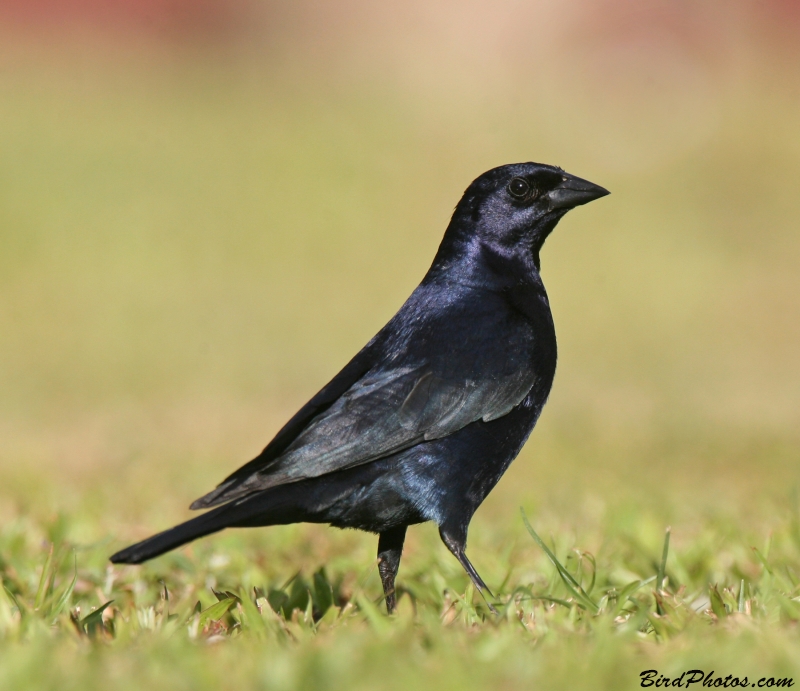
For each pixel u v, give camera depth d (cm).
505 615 525
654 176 3102
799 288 2352
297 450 565
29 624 507
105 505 916
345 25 4500
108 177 2953
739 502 895
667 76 3731
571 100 3700
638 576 650
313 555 745
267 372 1741
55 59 4009
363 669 424
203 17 4453
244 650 463
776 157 3175
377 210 2903
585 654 453
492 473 609
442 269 659
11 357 1852
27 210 2680
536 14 4259
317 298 2294
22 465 1112
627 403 1540
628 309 2238
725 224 2777
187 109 3588
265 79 4019
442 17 4384
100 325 2072
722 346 1962
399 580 670
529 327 633
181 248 2580
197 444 1269
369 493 577
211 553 728
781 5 4103
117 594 640
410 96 3841
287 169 3109
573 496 954
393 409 583
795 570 643
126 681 412
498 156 3284
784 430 1309
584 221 2798
